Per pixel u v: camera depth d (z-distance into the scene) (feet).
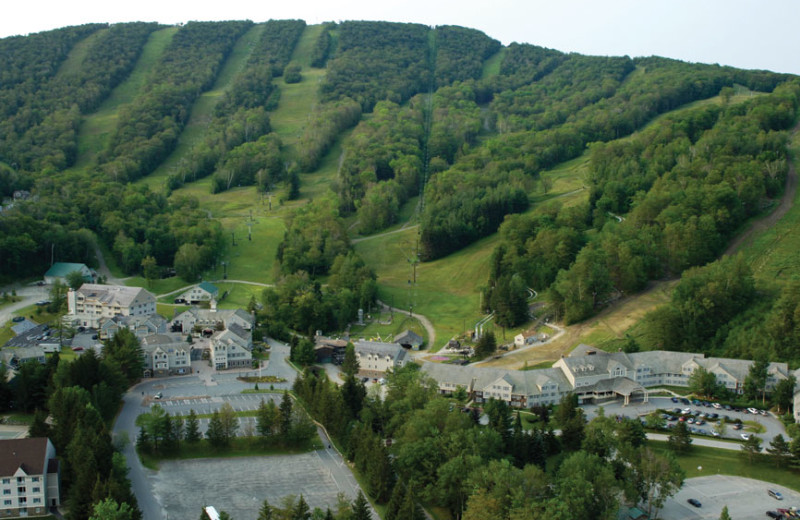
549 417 654.94
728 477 561.02
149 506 513.04
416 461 531.91
